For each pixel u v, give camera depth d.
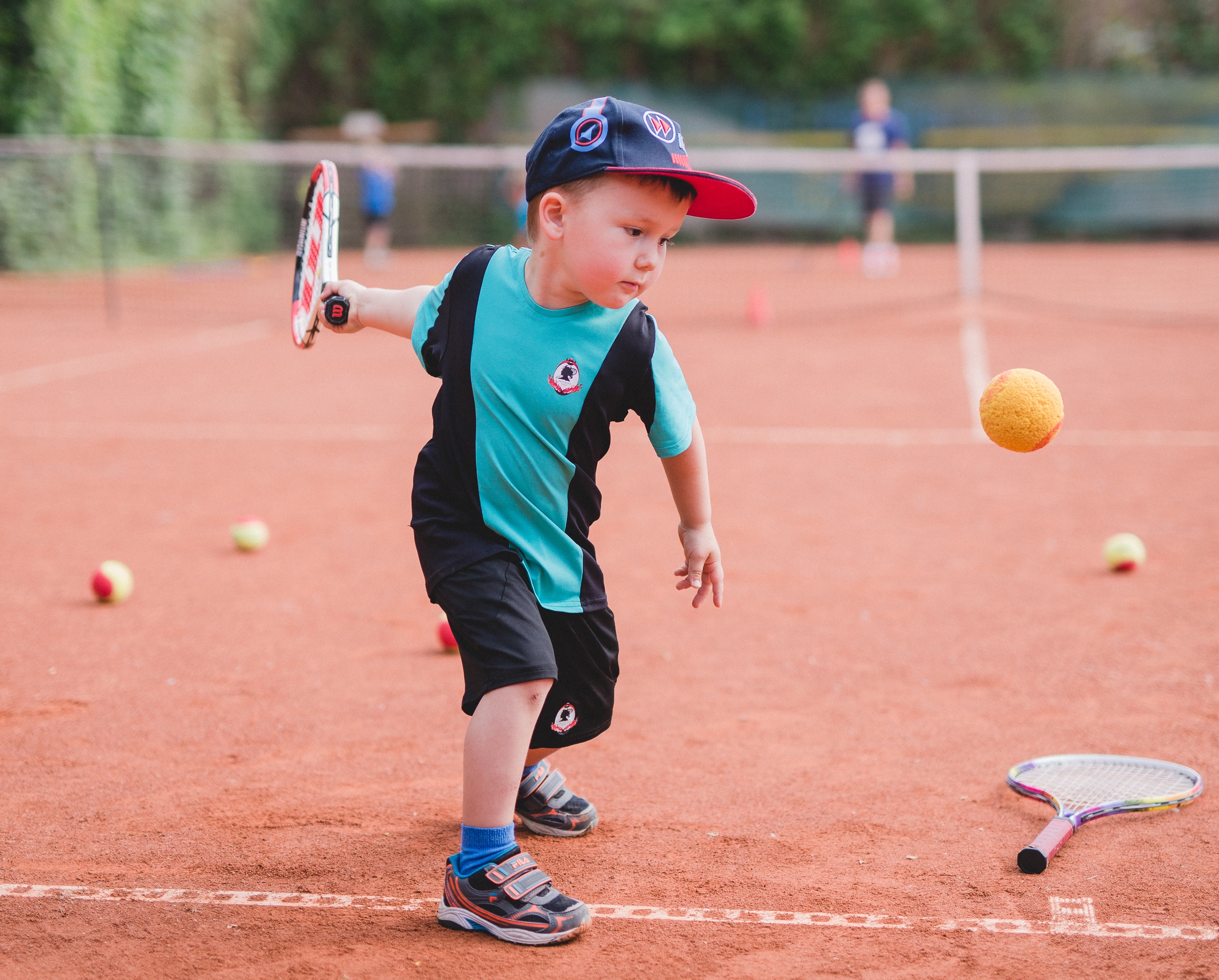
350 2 49.34
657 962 4.79
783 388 19.78
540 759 5.68
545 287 4.95
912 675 8.05
